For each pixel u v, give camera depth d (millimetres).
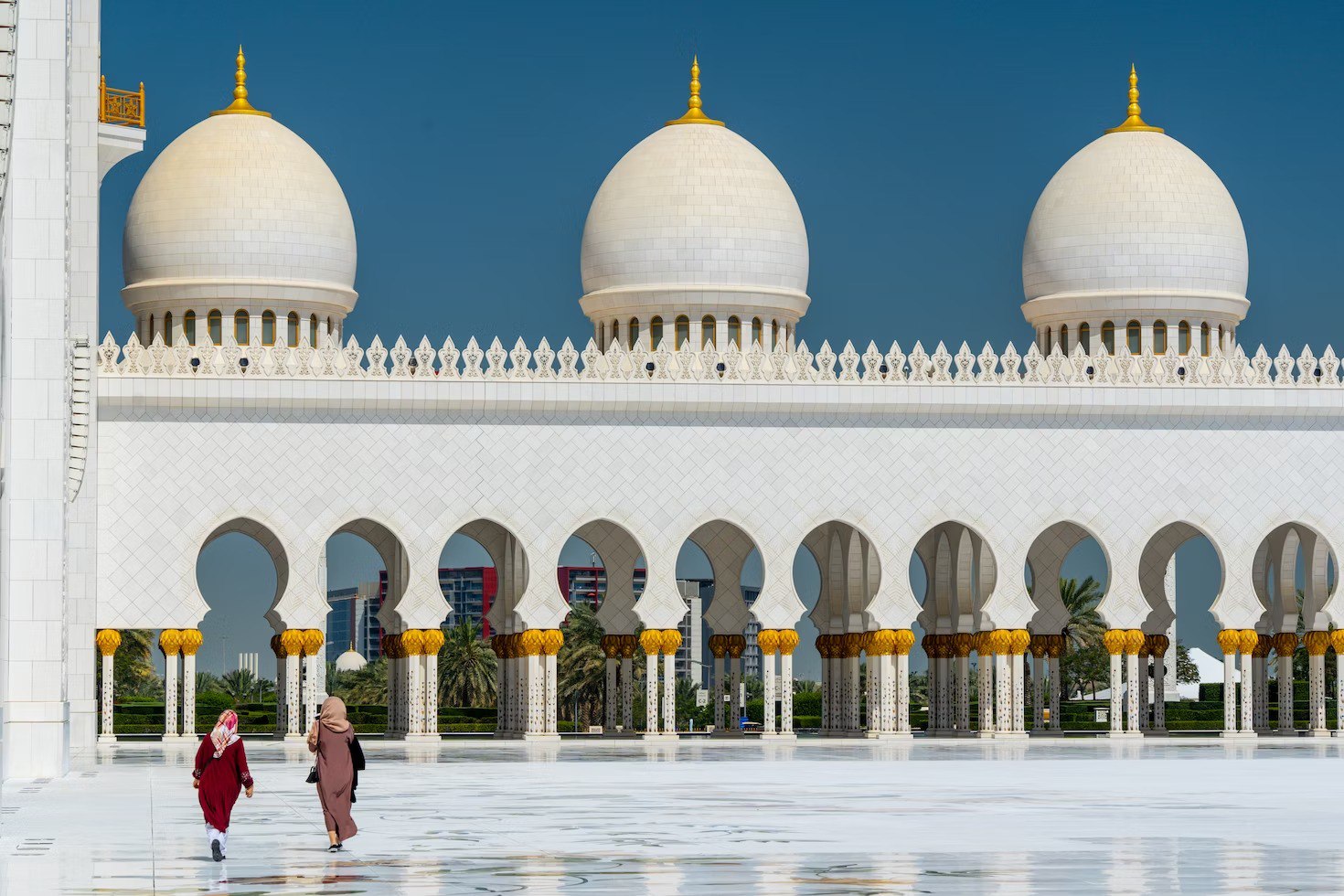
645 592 56000
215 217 58719
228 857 20469
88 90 50312
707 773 37875
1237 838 22547
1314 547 60344
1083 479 57906
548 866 19531
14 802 28734
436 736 55031
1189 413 58281
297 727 55031
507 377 55625
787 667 56250
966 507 57438
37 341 35438
